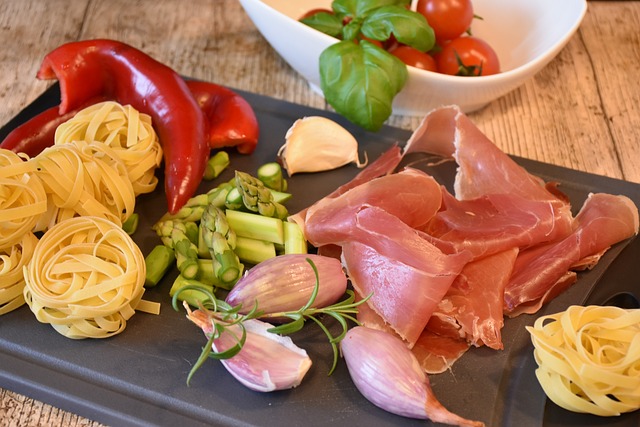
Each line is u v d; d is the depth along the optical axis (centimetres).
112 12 80
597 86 74
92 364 54
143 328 56
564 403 52
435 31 70
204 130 63
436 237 59
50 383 54
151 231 61
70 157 58
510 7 73
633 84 74
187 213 61
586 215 60
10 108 71
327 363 54
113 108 63
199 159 62
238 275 57
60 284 55
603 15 81
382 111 65
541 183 63
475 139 62
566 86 74
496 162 62
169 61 75
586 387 51
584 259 59
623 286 59
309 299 55
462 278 57
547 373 53
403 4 69
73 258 55
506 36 73
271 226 59
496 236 58
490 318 55
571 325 53
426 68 68
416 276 55
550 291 57
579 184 64
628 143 69
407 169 60
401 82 65
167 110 64
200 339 56
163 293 58
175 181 61
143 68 65
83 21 79
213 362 54
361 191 59
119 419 53
